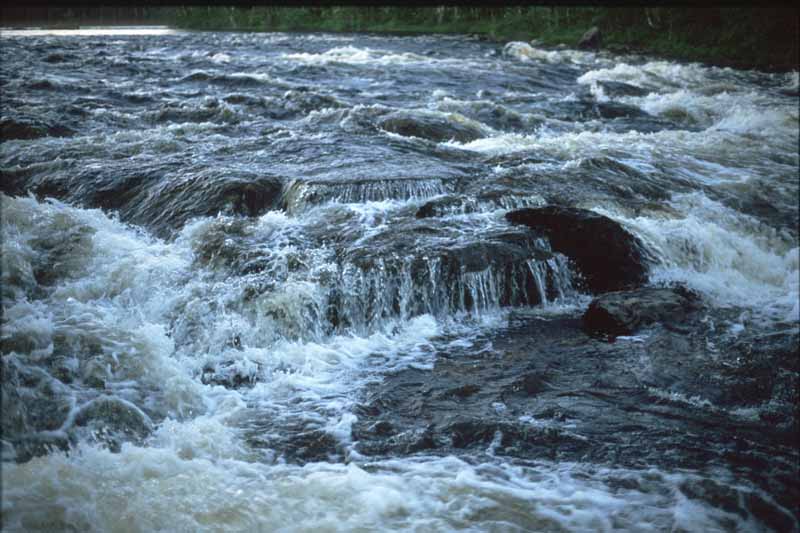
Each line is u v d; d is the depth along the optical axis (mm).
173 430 5609
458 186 10156
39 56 23625
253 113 14914
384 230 8664
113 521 4523
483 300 7945
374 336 7398
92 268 8133
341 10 52594
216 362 6824
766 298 8602
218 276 7898
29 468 4848
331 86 18859
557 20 39438
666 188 11531
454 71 22875
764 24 32656
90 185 10094
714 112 18266
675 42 34281
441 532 4547
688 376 6633
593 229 8680
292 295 7402
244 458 5359
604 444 5547
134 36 37062
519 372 6699
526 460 5344
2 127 12719
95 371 6180
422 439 5598
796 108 18844
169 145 11883
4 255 8008
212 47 29906
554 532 4574
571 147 12977
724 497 4945
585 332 7555
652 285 8633
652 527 4633
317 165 10664
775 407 6199
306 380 6535
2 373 5891
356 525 4586
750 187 12188
